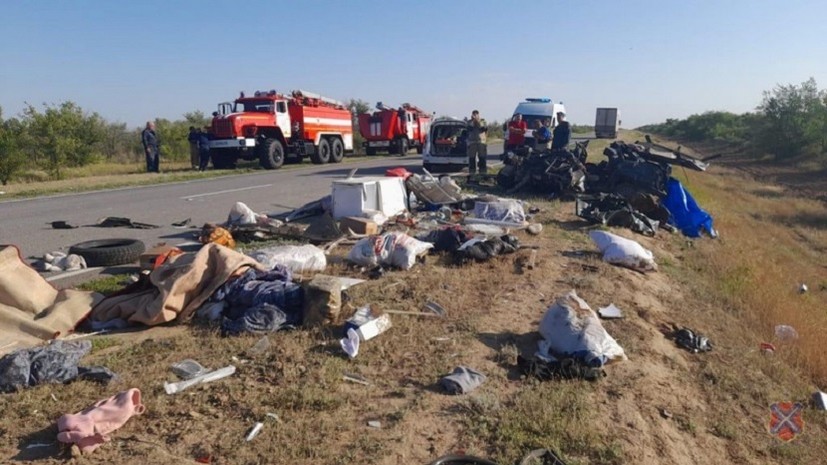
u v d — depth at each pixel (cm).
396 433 403
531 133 2317
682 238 1251
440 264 811
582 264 860
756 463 466
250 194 1572
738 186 2828
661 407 496
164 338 547
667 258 1048
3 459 360
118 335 554
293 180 1948
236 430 398
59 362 464
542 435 412
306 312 570
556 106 2548
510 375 500
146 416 411
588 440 414
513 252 877
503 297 691
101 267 805
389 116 3503
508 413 432
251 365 490
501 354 536
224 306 595
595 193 1407
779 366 661
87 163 2923
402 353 527
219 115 2473
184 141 3662
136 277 742
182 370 474
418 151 3838
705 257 1128
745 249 1336
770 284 1092
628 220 1165
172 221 1172
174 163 3394
